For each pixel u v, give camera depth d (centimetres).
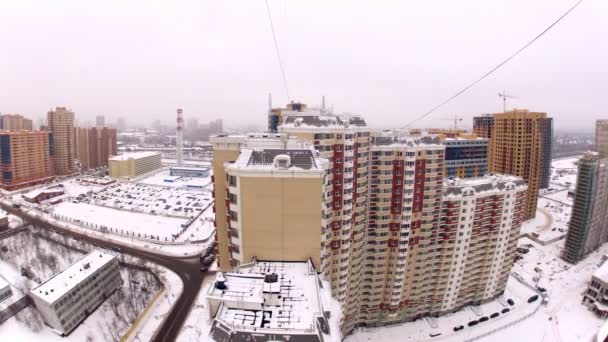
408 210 9306
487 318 11262
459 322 11062
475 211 10450
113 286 12194
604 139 15300
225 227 6850
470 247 10825
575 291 13175
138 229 18138
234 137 6569
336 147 7631
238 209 4659
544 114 19762
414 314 10831
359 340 10000
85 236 16800
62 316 9931
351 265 9138
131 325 10438
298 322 3403
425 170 9331
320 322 3416
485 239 11094
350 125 8231
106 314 11138
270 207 4612
